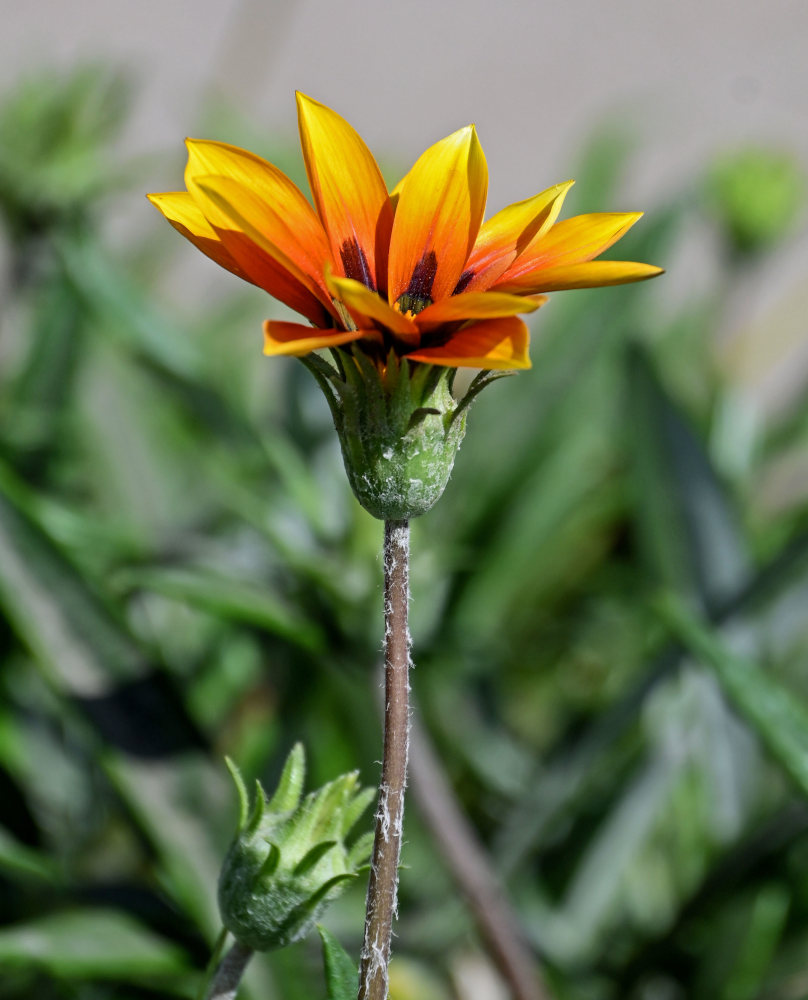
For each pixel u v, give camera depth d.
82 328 0.85
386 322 0.51
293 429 0.81
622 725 0.70
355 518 0.68
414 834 0.77
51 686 0.66
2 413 0.85
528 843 0.70
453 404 0.54
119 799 0.68
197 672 0.85
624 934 0.79
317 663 0.75
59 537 0.67
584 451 0.95
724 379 1.04
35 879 0.69
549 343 0.97
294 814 0.56
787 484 1.10
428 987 0.73
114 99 0.84
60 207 0.82
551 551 0.99
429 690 0.82
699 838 0.82
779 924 0.69
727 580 0.80
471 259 0.55
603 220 0.54
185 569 0.70
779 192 1.02
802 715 0.62
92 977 0.65
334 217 0.54
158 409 0.94
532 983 0.66
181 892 0.65
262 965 0.64
